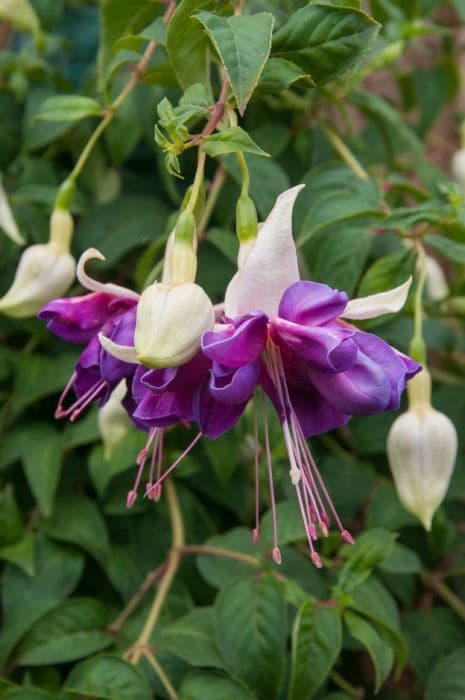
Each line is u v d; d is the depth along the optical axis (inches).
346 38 18.9
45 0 27.6
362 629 21.7
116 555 24.0
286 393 17.8
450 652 24.8
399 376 17.3
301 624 21.3
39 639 22.7
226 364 17.1
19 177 26.2
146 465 24.3
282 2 22.8
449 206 21.9
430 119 28.7
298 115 25.5
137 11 22.1
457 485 25.0
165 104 18.5
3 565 24.5
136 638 22.7
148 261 22.6
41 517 24.3
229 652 21.3
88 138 26.0
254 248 17.6
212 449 23.6
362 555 22.0
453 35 29.0
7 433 24.9
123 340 18.0
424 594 25.9
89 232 25.4
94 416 24.1
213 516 25.0
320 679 21.1
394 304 17.8
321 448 25.7
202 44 19.2
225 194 24.4
